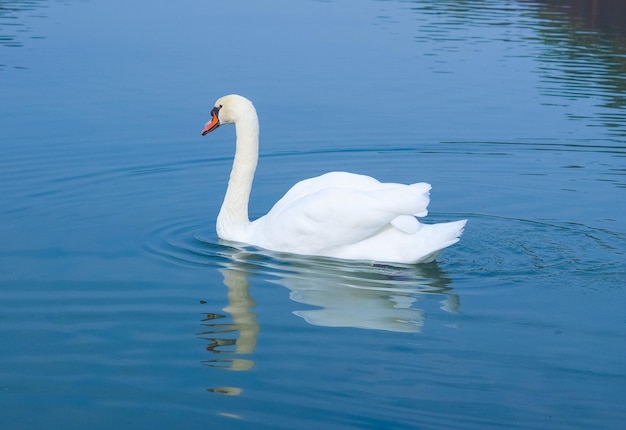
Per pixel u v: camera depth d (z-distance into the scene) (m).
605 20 29.61
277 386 8.18
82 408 7.80
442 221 13.05
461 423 7.59
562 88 20.75
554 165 15.70
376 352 8.86
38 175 14.55
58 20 27.45
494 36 26.64
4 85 19.78
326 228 11.36
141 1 31.61
